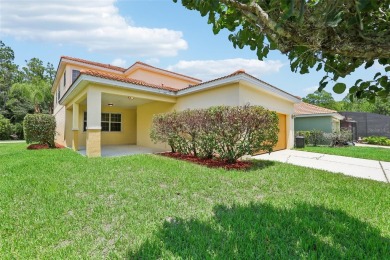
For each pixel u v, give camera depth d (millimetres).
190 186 4414
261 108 6730
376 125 22031
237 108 6750
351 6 1228
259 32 2037
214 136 7027
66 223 2848
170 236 2521
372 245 2299
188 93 10195
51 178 4898
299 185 4562
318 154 10062
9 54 35031
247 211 3170
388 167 6930
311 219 2902
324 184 4648
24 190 4039
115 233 2611
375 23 1553
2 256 2135
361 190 4234
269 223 2770
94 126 8250
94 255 2197
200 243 2346
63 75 15797
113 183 4617
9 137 23500
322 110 17922
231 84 8422
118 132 15398
